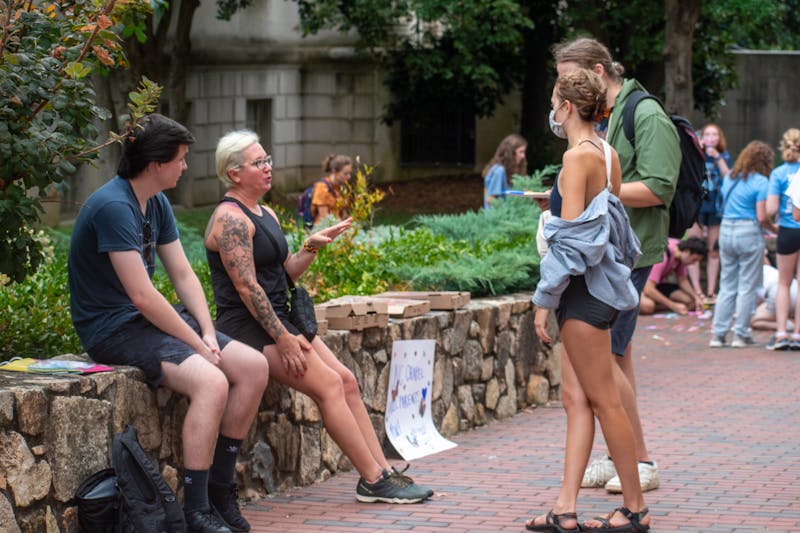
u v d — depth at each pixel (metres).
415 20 32.94
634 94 7.66
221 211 7.11
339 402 7.38
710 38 29.14
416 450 8.98
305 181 34.75
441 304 9.91
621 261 6.52
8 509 5.58
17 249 6.95
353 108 34.75
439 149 36.16
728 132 31.48
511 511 7.23
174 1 27.81
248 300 7.05
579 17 26.53
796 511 7.16
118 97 22.42
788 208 14.12
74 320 6.62
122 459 5.98
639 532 6.61
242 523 6.81
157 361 6.44
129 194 6.50
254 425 7.59
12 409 5.62
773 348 14.41
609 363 6.52
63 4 7.26
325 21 30.75
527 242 12.25
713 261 17.83
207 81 29.67
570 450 6.68
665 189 7.40
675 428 9.90
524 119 31.88
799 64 30.78
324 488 7.98
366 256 11.34
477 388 10.27
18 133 6.57
